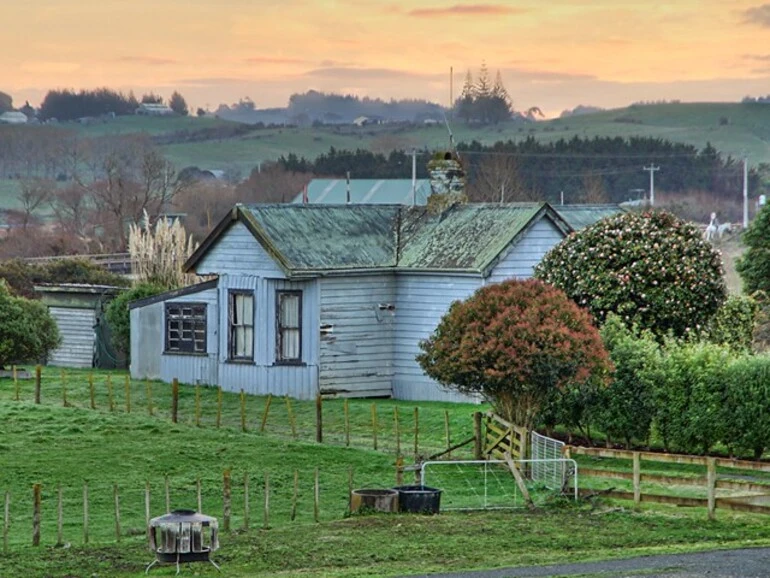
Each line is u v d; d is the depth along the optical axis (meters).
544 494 39.03
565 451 38.75
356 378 59.97
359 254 60.62
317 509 36.31
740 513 36.38
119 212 154.25
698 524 35.03
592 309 51.41
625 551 31.77
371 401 58.75
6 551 32.25
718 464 36.47
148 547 32.22
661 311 51.25
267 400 55.78
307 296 59.16
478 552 31.94
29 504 38.50
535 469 41.19
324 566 30.56
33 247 156.38
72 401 58.38
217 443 47.12
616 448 46.19
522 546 32.62
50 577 29.72
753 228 66.06
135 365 65.38
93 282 91.94
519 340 42.31
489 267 58.12
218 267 61.62
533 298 43.44
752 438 42.69
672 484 36.59
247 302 60.81
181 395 59.66
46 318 68.19
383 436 50.28
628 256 51.56
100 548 32.69
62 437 47.84
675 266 51.56
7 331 65.75
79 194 194.62
